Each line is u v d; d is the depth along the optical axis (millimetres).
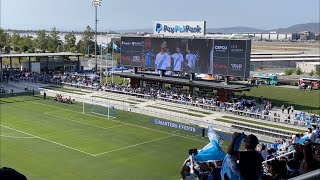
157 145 73688
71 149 70062
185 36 112688
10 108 104875
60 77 145625
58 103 112438
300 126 83188
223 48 102375
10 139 75812
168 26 121500
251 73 184500
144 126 88188
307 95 131125
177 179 56344
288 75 184875
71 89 131125
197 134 82125
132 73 128625
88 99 113938
